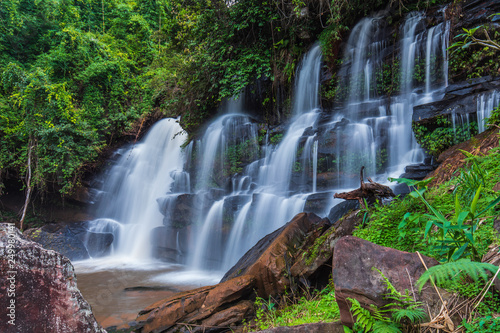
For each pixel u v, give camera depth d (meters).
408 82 10.08
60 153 14.74
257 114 13.89
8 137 14.89
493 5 8.26
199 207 11.04
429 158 7.66
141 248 12.92
